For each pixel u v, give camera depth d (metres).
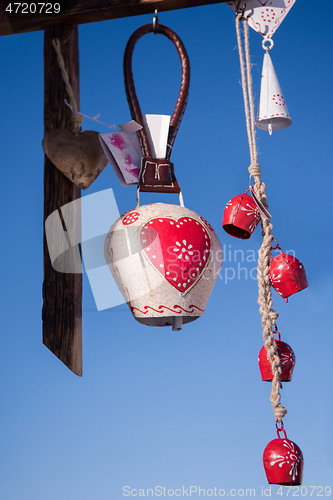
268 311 0.93
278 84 1.02
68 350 0.96
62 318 0.97
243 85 1.02
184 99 1.02
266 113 1.00
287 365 0.93
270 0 1.03
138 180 0.98
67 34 1.07
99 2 1.04
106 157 1.00
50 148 0.98
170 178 0.99
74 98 1.02
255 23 1.04
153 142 1.00
